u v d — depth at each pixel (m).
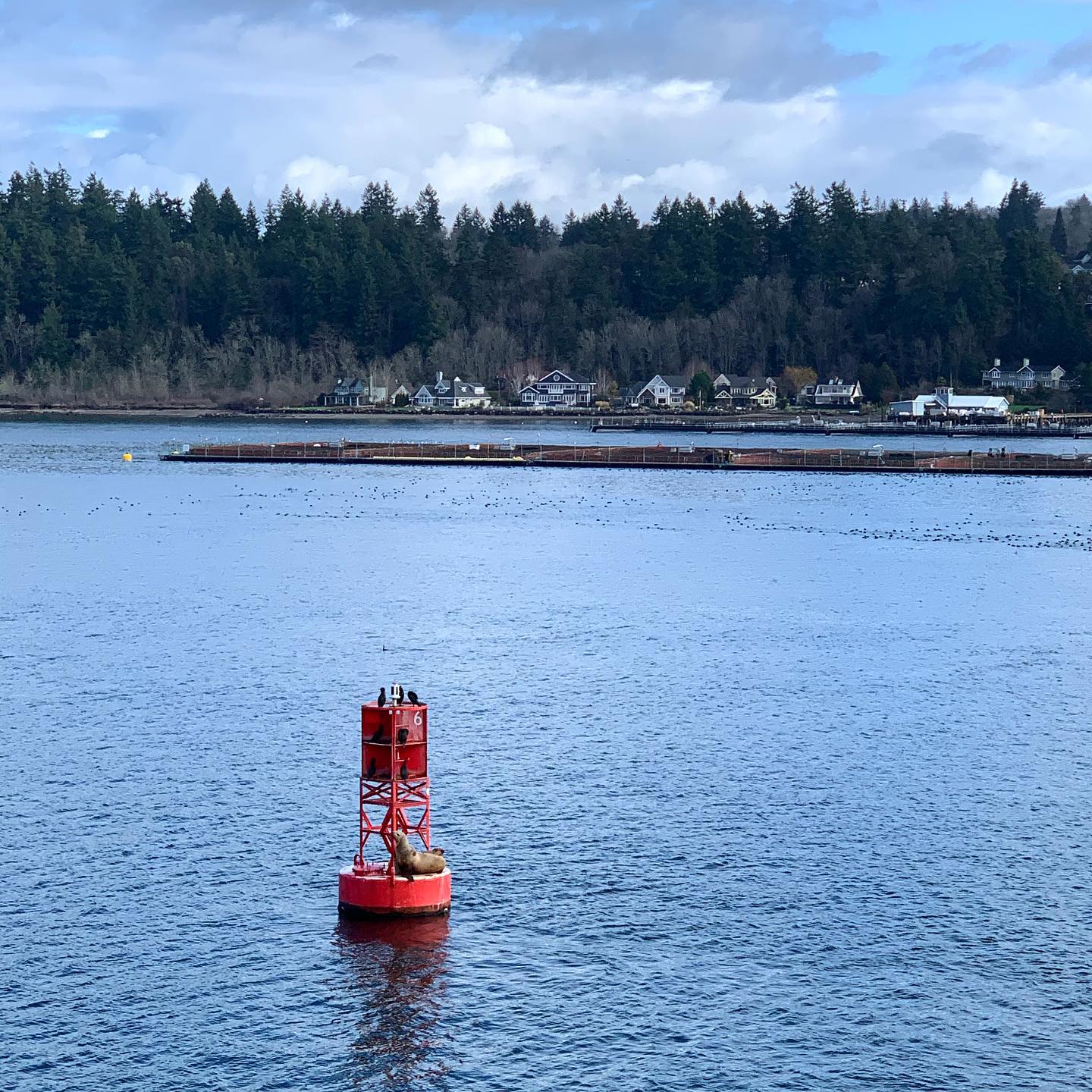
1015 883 45.44
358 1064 35.56
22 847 47.44
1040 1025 37.41
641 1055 35.97
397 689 43.69
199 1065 35.44
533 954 40.75
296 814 50.62
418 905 42.56
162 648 77.50
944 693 69.00
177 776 54.59
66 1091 34.34
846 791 53.88
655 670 73.44
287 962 40.16
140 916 42.69
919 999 38.56
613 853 47.56
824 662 75.75
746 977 39.66
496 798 52.69
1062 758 58.28
